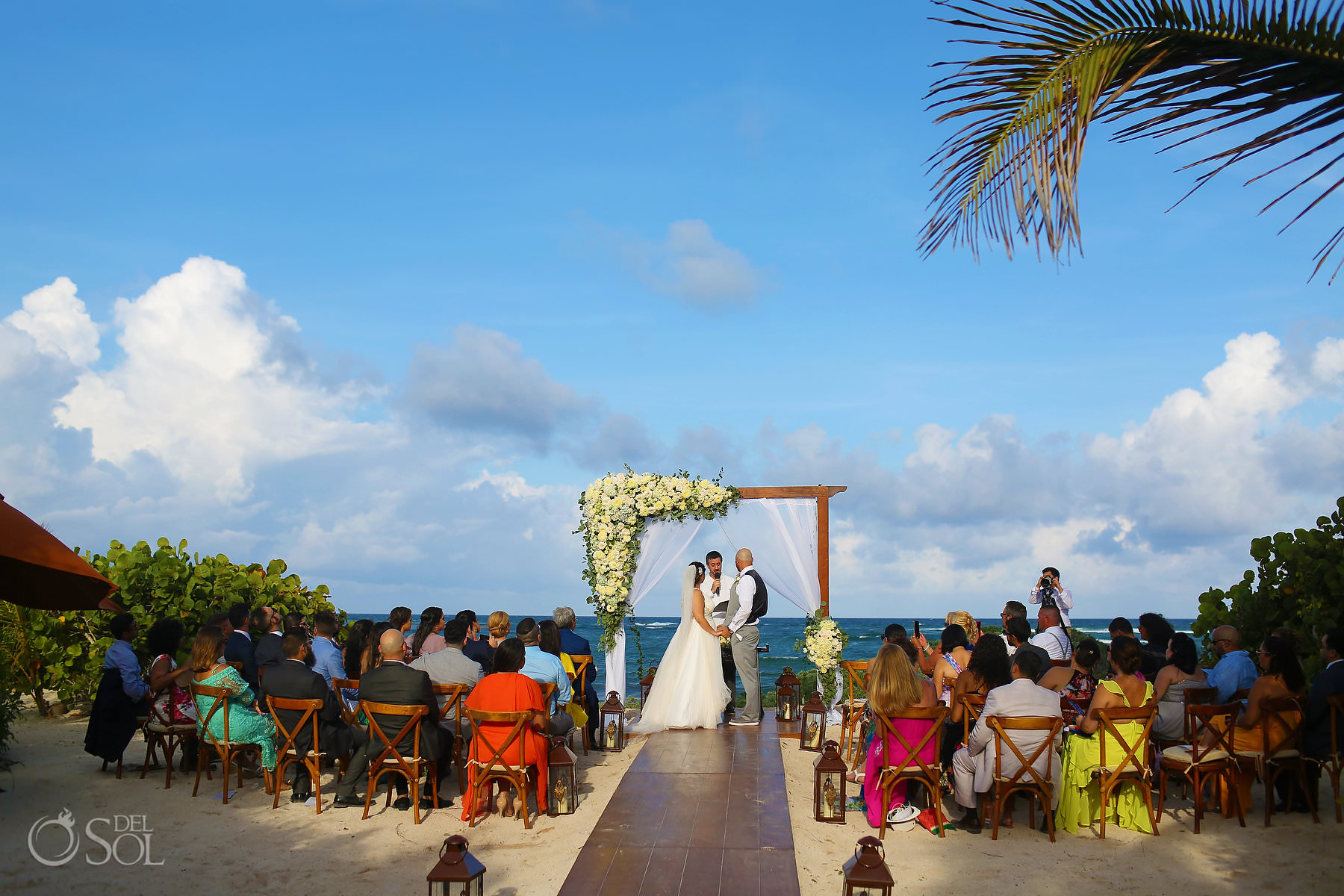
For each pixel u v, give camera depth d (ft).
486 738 21.04
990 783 19.76
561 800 21.66
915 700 20.47
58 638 35.68
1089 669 24.34
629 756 29.27
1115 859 18.30
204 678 22.86
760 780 24.32
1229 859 18.19
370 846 19.20
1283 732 20.33
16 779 25.07
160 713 24.86
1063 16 11.30
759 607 34.27
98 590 21.17
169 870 17.57
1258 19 10.71
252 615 32.53
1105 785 19.72
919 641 28.32
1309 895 16.16
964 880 17.13
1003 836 20.03
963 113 11.79
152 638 25.50
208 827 20.49
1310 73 10.63
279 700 21.95
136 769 26.53
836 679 34.99
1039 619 29.01
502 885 16.74
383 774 21.95
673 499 35.78
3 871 17.39
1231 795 21.04
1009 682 21.74
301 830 20.33
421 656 27.04
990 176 11.68
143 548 37.35
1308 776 20.83
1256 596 30.12
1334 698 19.97
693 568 33.81
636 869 17.17
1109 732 19.99
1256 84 10.86
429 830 20.47
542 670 25.03
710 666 32.86
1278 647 20.85
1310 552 28.32
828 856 18.67
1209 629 31.53
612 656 36.83
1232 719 20.63
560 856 18.44
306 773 23.00
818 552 36.04
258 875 17.33
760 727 32.68
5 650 33.88
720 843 18.76
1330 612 27.35
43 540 19.49
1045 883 16.92
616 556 36.14
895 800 21.24
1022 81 11.57
